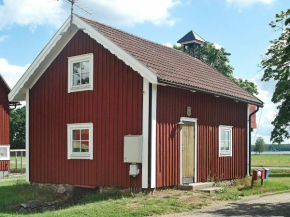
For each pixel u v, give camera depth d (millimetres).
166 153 14289
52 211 12367
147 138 13617
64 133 16250
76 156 15750
